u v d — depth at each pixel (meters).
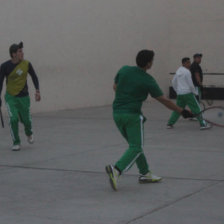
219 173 9.41
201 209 7.14
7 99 11.54
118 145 12.53
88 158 10.88
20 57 11.35
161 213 6.95
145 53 8.05
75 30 20.88
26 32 18.69
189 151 11.65
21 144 12.66
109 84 22.97
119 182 8.73
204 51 26.70
